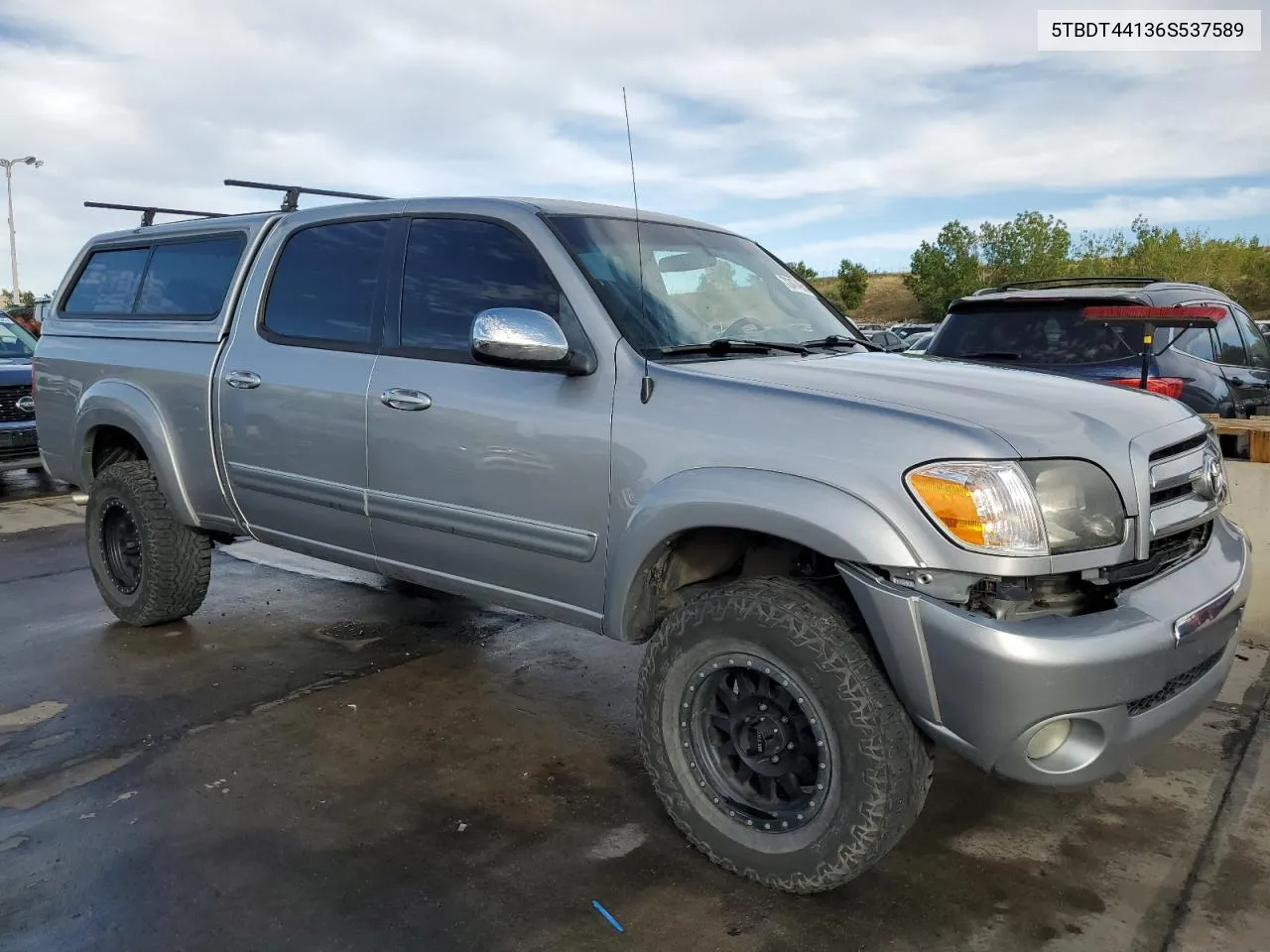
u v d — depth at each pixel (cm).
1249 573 289
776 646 259
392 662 451
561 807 320
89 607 537
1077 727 239
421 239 362
